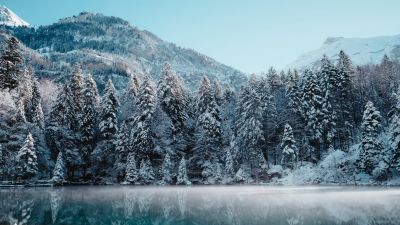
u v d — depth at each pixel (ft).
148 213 68.39
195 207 78.02
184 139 215.51
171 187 158.71
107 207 77.56
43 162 181.98
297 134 215.72
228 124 232.53
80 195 110.11
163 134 201.77
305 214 63.98
